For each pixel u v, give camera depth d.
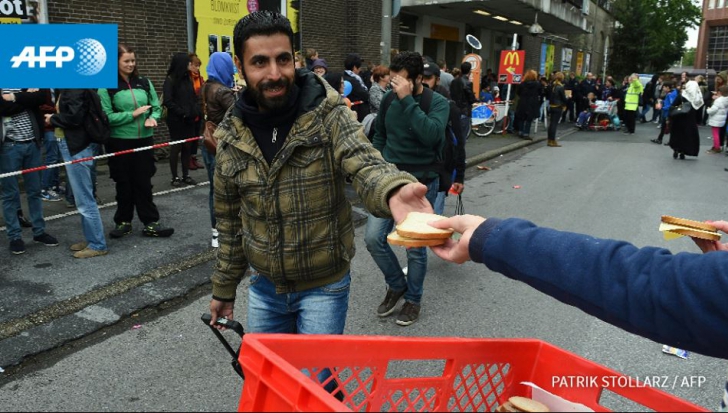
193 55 8.76
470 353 1.47
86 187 4.73
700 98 11.56
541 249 1.14
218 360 3.35
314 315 2.03
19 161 4.80
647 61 46.84
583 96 20.77
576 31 27.09
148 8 9.34
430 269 5.01
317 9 13.38
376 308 4.15
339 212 1.98
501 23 22.39
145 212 5.40
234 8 10.91
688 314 0.99
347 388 2.88
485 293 4.46
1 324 3.55
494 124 15.30
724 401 1.40
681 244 5.76
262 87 1.78
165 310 4.04
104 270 4.53
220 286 2.18
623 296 1.06
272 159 1.89
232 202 2.08
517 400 1.39
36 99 4.81
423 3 16.83
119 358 3.35
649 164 11.38
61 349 3.44
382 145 3.98
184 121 7.57
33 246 5.07
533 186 8.88
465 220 1.28
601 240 1.14
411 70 3.62
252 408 1.19
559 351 1.50
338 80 7.23
